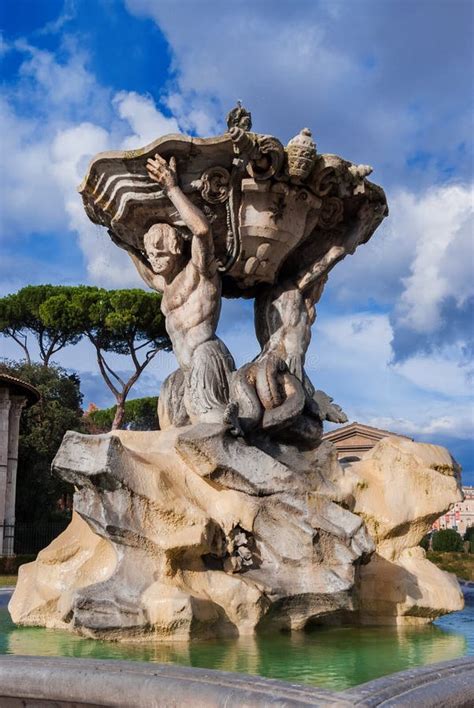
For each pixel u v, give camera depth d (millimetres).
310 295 7609
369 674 4137
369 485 6730
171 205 6844
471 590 9227
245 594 5379
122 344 32062
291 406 6422
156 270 7055
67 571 6129
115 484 5289
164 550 5234
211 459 5773
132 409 35844
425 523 6781
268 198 6742
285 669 4281
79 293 34594
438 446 7125
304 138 6504
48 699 3359
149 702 3139
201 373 6605
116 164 6637
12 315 35719
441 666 3447
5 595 8453
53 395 35500
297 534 5762
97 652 4797
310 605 5691
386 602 6391
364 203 7398
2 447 28625
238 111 6223
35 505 32219
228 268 7102
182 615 5023
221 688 3082
